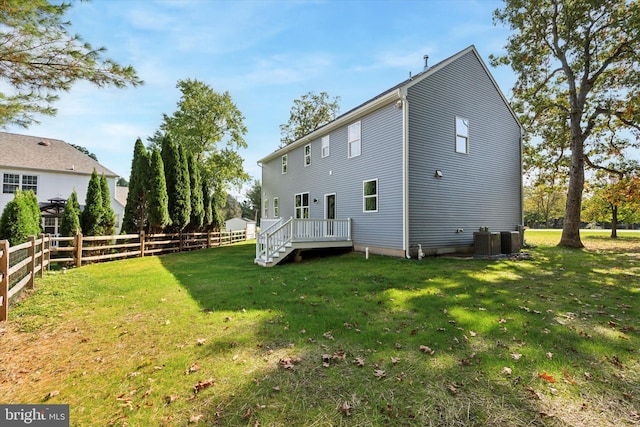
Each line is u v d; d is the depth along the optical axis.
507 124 13.01
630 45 11.81
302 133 29.34
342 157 12.73
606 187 16.20
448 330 3.78
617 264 8.46
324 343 3.46
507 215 12.79
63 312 4.62
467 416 2.24
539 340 3.47
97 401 2.45
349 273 7.43
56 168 18.45
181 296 5.50
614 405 2.36
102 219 11.28
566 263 8.66
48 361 3.11
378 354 3.18
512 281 6.43
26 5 4.32
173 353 3.26
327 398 2.46
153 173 12.67
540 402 2.39
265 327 3.95
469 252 11.29
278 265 9.30
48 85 5.30
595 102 13.88
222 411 2.31
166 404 2.40
